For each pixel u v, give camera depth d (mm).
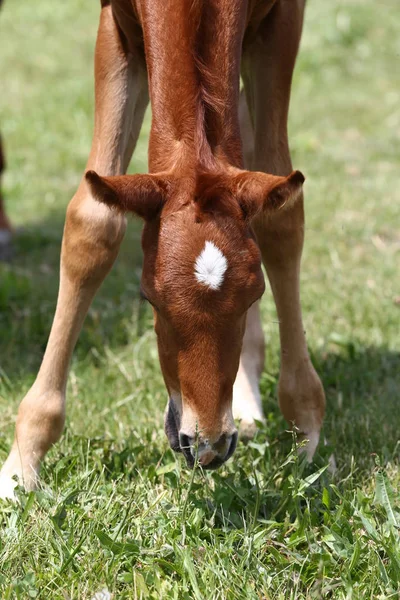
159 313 4547
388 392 6910
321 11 18250
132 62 5543
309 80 15828
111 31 5504
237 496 5191
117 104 5488
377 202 11086
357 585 4473
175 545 4641
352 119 14305
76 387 6898
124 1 5270
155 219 4543
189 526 4812
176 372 4562
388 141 13352
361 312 8305
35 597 4410
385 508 5047
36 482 5434
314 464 5621
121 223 5328
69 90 15750
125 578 4531
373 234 10297
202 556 4688
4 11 20500
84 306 5469
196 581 4371
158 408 6527
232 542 4770
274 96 5500
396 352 7621
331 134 13688
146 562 4668
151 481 5492
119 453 5668
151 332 8109
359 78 16078
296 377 5770
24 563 4707
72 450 5824
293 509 5105
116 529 4887
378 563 4523
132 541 4770
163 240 4449
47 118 14461
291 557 4742
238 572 4504
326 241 10016
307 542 4816
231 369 4484
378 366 7379
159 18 4938
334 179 11875
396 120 14211
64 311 5449
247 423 6230
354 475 5680
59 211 11477
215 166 4711
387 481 5117
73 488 5215
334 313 8281
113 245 5336
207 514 5113
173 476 5355
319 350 7578
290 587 4512
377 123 14148
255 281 4457
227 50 4961
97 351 7812
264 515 5191
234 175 4621
